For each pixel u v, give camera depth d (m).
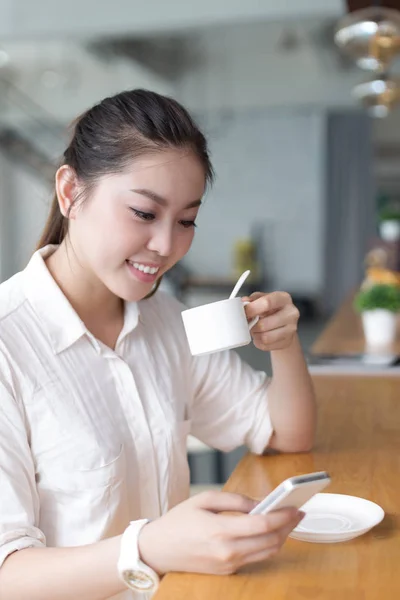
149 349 1.51
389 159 11.71
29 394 1.30
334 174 10.11
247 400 1.64
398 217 4.59
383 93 3.96
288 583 1.01
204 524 0.99
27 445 1.27
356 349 2.98
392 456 1.61
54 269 1.41
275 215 10.27
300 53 9.35
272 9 4.69
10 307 1.34
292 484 0.94
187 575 1.03
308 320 9.80
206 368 1.63
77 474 1.31
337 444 1.71
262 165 10.23
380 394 2.21
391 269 4.51
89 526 1.32
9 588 1.09
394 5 3.51
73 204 1.31
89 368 1.38
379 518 1.21
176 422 1.48
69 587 1.07
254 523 0.97
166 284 9.16
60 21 5.07
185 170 1.24
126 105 1.26
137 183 1.22
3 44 8.45
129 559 1.02
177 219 1.26
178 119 1.25
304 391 1.60
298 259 10.26
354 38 3.23
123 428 1.40
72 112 10.20
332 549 1.13
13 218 10.91
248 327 1.31
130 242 1.24
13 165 10.85
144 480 1.43
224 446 1.68
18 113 10.35
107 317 1.46
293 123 10.12
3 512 1.19
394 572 1.05
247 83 9.62
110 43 8.00
